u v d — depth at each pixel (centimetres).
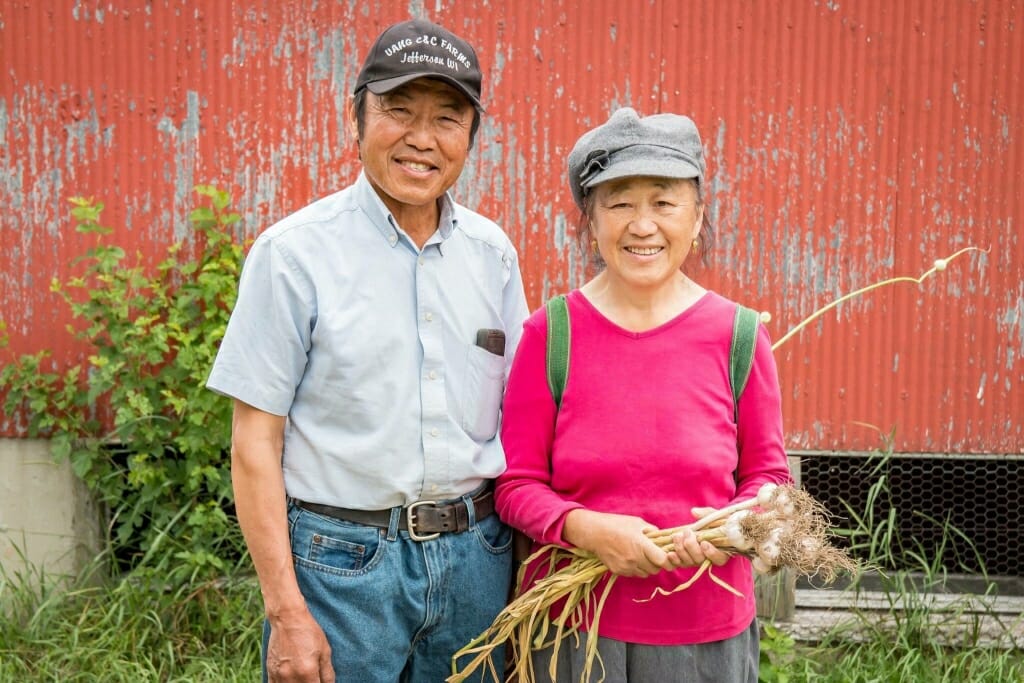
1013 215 370
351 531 217
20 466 388
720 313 218
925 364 376
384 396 216
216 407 366
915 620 368
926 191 370
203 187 368
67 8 370
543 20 369
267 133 376
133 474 371
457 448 223
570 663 223
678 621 213
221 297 372
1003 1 362
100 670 344
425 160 211
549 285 379
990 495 422
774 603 380
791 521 196
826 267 374
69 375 372
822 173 371
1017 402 376
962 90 366
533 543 242
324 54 373
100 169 377
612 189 210
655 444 210
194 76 374
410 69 204
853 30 365
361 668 220
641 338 216
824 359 377
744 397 218
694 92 369
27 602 375
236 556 394
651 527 204
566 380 218
